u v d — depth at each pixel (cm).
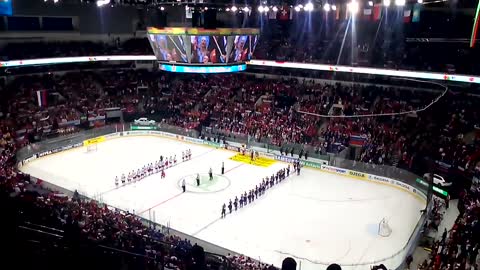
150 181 3812
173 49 2902
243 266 2088
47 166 4134
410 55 4859
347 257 2528
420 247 2505
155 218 3048
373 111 4647
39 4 4975
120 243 1850
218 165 4284
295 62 4997
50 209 2105
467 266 2134
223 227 2928
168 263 1722
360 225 2967
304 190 3638
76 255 1146
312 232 2861
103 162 4312
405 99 4684
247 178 3909
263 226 2950
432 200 3019
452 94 4316
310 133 4606
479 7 2117
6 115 4628
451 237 2378
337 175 4041
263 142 4622
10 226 1257
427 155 3631
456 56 4506
